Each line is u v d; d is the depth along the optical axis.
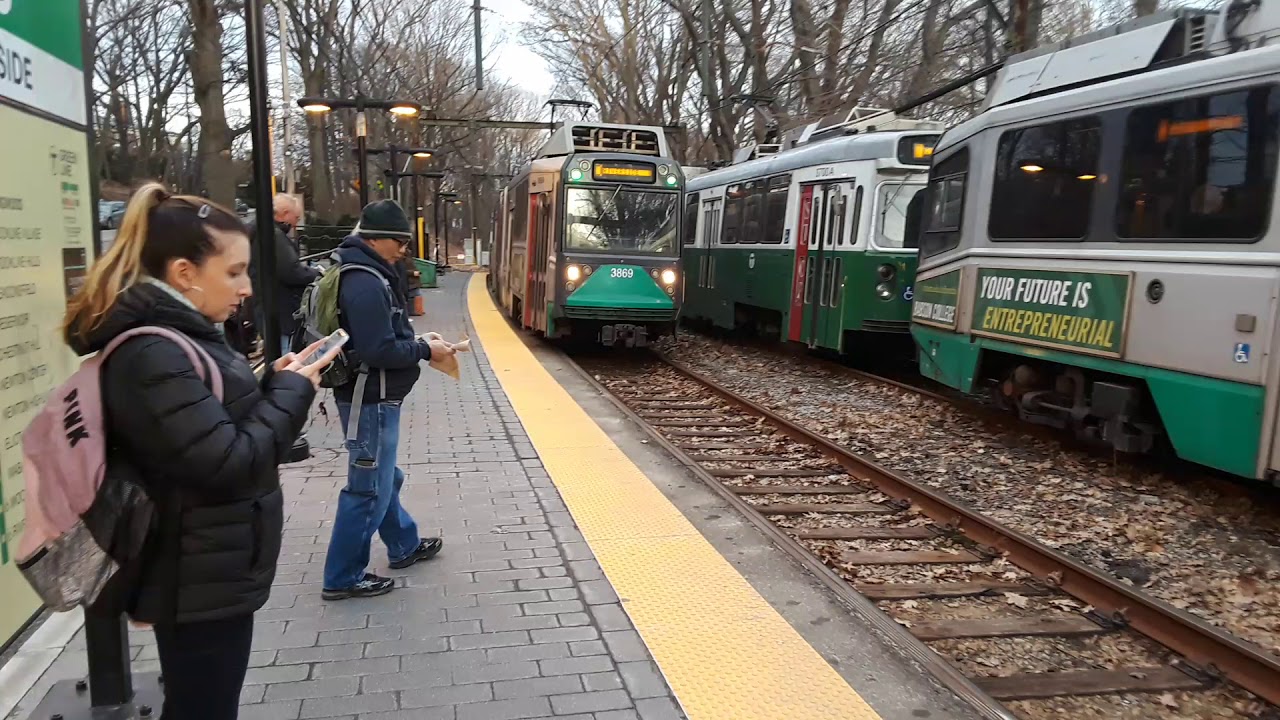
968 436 8.81
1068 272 7.17
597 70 34.12
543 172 14.03
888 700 3.42
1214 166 5.94
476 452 7.02
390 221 3.89
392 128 36.12
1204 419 5.94
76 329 2.06
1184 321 6.07
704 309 17.91
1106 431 6.95
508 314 18.36
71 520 1.98
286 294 7.05
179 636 2.18
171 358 2.02
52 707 2.98
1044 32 22.55
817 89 23.88
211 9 15.47
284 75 23.98
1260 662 3.83
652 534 5.14
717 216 17.27
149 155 41.69
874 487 6.96
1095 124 6.98
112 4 34.19
